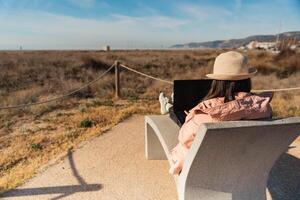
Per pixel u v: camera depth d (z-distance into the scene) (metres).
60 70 15.83
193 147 2.00
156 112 6.52
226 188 2.27
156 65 21.88
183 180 2.24
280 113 6.82
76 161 3.93
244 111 1.95
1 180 3.48
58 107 7.42
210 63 22.72
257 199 2.40
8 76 13.55
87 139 4.77
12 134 5.33
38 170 3.69
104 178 3.47
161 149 3.95
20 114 6.84
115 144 4.53
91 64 19.19
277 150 2.16
